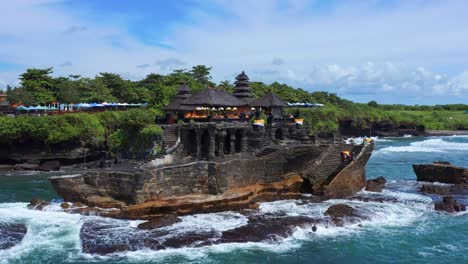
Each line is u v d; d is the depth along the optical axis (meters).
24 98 89.00
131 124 61.72
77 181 43.12
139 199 39.94
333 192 49.56
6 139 68.25
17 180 60.72
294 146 52.09
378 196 50.31
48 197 49.59
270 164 50.19
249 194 44.38
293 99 147.50
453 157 97.25
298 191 50.94
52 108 82.25
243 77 71.88
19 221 38.31
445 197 47.81
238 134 58.91
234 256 31.80
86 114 74.88
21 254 31.41
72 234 35.25
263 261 31.17
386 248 34.56
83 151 72.75
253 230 35.88
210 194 43.84
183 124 54.53
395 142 147.75
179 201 40.44
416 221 41.81
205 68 139.75
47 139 69.62
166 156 51.25
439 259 32.56
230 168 45.06
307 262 31.36
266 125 59.25
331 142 58.00
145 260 30.69
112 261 30.45
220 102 59.19
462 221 41.91
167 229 35.72
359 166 53.62
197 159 52.09
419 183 60.03
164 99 79.38
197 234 34.62
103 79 113.69
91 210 39.91
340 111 155.62
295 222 38.28
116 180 41.44
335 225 39.28
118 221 37.81
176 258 31.14
